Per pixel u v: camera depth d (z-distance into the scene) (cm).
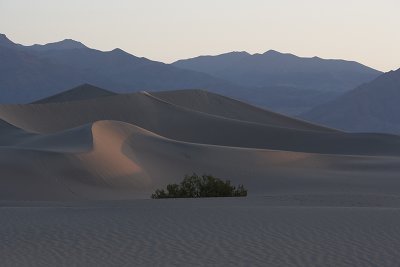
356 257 1978
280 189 8394
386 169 9888
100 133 9488
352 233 2342
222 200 3747
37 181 7306
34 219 2819
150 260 1973
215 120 17212
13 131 12738
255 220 2641
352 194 4216
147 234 2375
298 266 1878
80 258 2012
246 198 3916
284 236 2305
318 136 15650
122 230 2462
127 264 1927
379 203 3809
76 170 7819
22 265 1920
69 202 4184
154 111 18400
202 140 16400
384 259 1952
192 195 4994
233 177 9056
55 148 8969
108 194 7456
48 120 17238
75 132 9744
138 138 9938
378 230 2389
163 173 8906
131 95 19188
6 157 7681
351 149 14825
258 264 1906
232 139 16175
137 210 3025
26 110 17150
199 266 1891
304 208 3020
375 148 14725
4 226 2627
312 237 2281
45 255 2061
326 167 9988
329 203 3738
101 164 8188
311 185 8512
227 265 1900
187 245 2178
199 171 9219
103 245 2200
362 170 9844
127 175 8262
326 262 1920
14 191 6962
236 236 2316
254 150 10262
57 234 2411
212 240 2255
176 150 9781
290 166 9862
